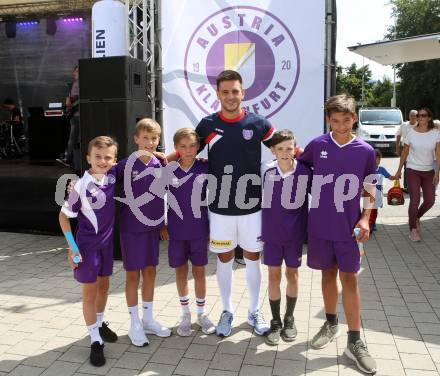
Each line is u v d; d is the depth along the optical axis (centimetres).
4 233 655
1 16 1157
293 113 564
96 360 304
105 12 578
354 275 304
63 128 1016
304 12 547
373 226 631
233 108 330
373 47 680
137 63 523
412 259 523
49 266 512
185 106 584
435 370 295
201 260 347
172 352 322
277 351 321
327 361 308
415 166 589
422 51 708
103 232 315
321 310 386
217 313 384
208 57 573
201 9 567
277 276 335
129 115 507
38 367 304
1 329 357
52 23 1142
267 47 559
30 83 1194
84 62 507
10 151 1066
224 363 307
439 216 735
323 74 553
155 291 432
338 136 300
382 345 326
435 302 401
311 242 315
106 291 335
